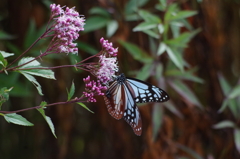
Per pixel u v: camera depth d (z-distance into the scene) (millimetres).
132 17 988
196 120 1027
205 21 1021
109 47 789
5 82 953
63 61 1027
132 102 854
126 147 1036
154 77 980
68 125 1043
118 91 846
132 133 1039
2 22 1036
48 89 1040
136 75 971
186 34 938
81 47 980
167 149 1002
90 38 1015
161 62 976
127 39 1007
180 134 1035
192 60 1031
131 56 1009
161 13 1030
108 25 974
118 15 996
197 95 1043
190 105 1020
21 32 1028
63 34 775
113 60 792
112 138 1039
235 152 1026
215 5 1024
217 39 1027
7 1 1033
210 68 1033
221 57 1038
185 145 1024
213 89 1037
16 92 955
